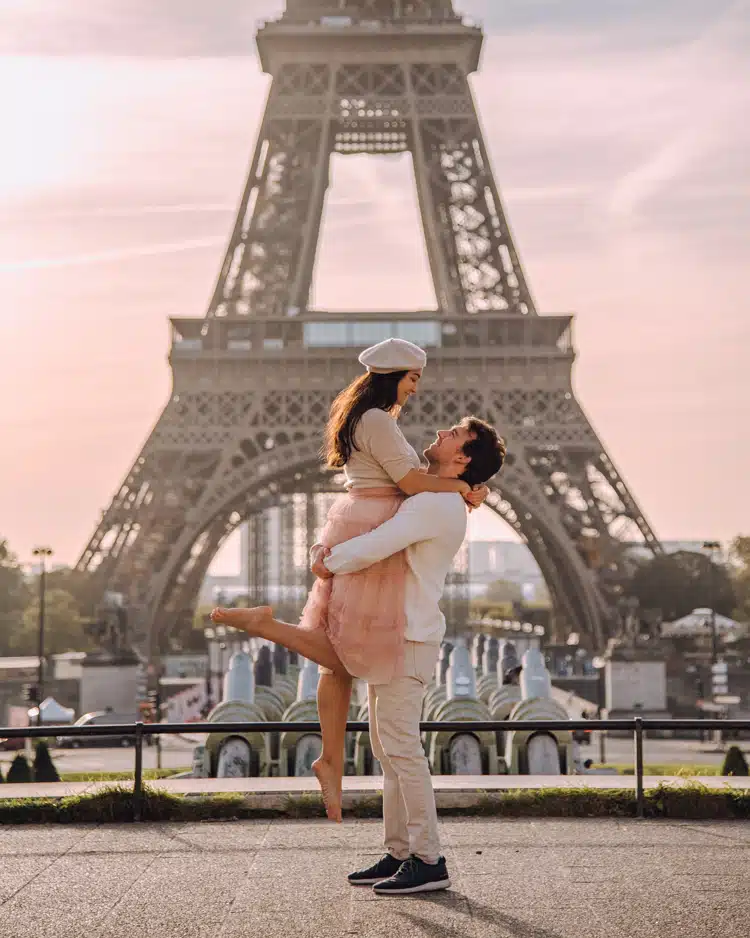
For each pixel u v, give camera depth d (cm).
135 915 1007
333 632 1106
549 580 14662
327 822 1484
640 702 10400
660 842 1309
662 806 1509
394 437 1121
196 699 12000
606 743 9156
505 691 4231
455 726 1570
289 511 19462
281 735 3306
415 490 1121
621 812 1515
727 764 4141
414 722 1111
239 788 1570
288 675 5566
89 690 10056
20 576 17525
